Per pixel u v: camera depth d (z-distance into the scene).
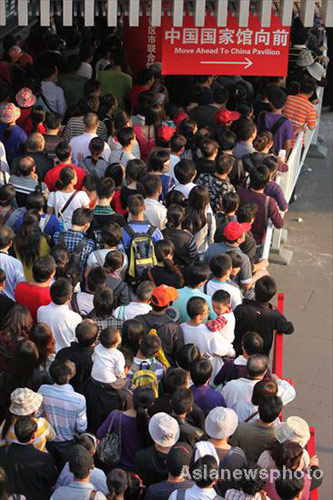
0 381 6.62
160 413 5.89
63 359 6.36
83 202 8.75
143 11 12.08
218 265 7.71
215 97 11.80
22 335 7.15
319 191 16.02
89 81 12.44
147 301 7.39
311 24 10.96
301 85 12.96
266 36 11.69
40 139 9.76
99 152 9.81
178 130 10.92
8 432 6.11
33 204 8.59
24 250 8.02
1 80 13.48
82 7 12.61
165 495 5.61
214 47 11.77
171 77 13.47
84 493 5.57
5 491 5.53
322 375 10.96
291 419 6.04
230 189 9.41
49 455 6.04
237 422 6.00
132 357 6.64
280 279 13.12
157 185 8.77
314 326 11.99
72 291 7.34
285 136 12.02
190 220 8.59
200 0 10.87
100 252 7.98
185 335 7.14
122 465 6.29
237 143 10.52
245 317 7.75
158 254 7.98
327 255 13.88
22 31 17.20
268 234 9.77
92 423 6.50
